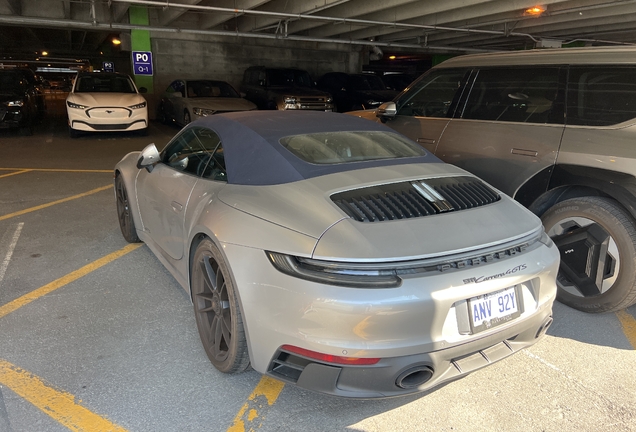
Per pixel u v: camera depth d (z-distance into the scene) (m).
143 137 12.20
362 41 16.97
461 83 4.26
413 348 1.89
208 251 2.47
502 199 2.54
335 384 1.94
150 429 2.16
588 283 3.25
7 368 2.57
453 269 1.98
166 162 3.56
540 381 2.57
